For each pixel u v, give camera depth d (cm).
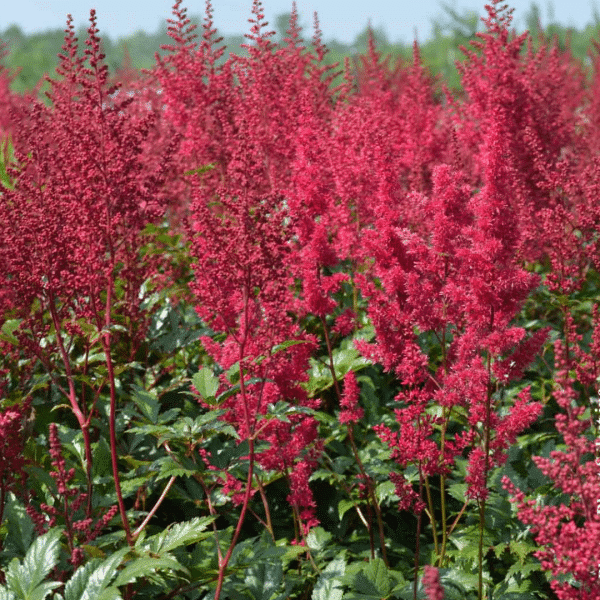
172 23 714
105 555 363
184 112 709
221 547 399
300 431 427
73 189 410
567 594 278
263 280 370
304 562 427
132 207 422
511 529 444
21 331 410
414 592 377
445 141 765
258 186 531
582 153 810
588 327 639
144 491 456
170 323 582
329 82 784
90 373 511
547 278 587
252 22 707
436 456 397
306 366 436
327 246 431
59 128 484
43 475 399
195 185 463
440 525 493
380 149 419
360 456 500
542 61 819
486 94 716
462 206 399
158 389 526
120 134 411
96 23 404
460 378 388
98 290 414
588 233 566
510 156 427
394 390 566
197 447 471
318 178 435
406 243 403
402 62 1100
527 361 383
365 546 468
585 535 273
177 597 404
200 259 381
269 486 507
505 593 407
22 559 372
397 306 404
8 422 363
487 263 364
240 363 363
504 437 388
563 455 275
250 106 683
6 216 391
